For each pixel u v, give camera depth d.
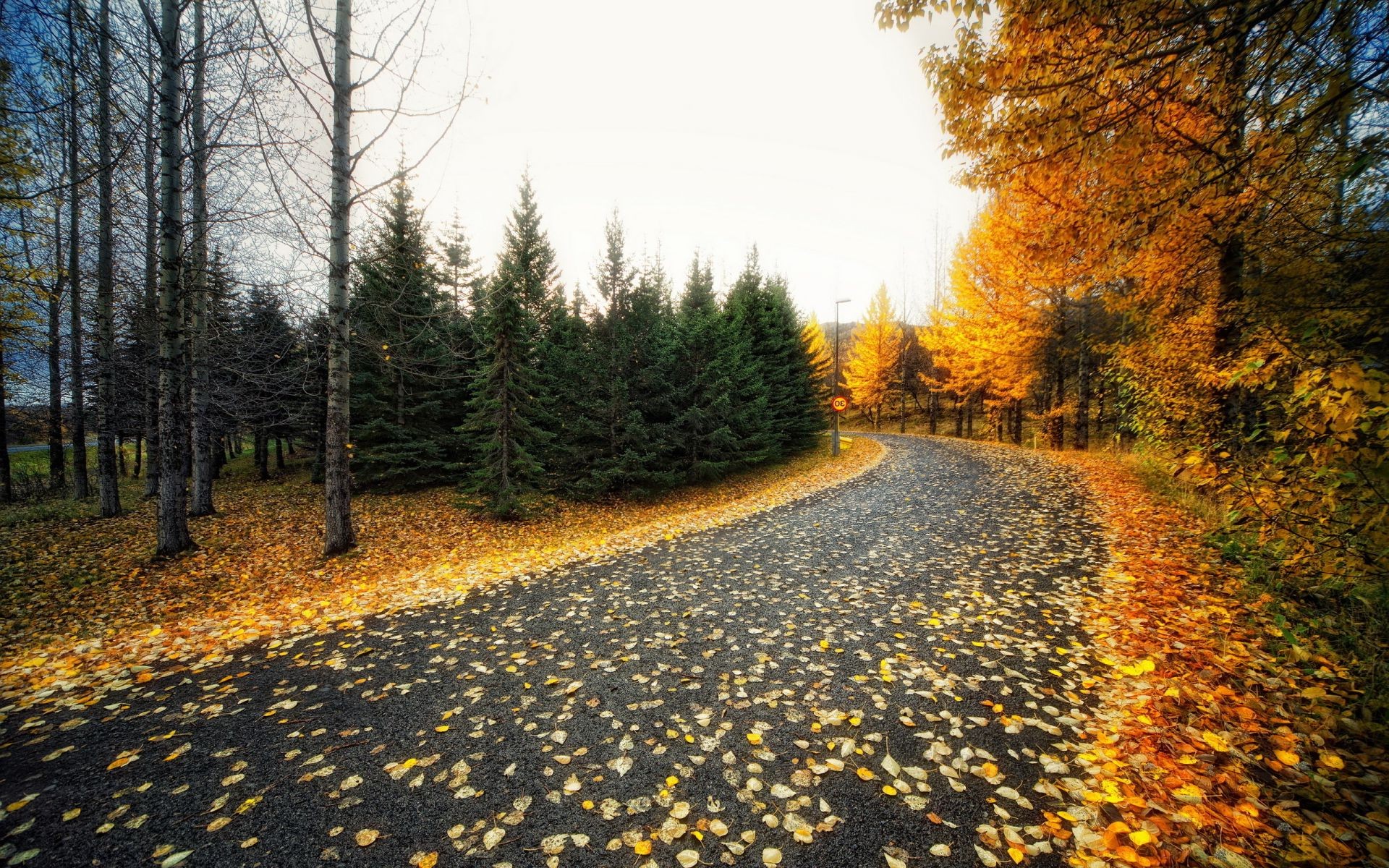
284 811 2.73
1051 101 4.02
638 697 3.89
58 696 4.01
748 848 2.47
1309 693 3.32
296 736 3.43
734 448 18.14
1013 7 3.86
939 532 8.62
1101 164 4.22
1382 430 2.77
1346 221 3.71
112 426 12.13
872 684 4.00
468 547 10.71
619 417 15.31
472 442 14.76
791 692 3.91
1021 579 6.22
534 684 4.12
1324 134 3.53
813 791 2.84
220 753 3.24
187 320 10.37
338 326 8.53
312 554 9.09
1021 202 11.15
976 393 30.95
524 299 19.25
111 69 7.62
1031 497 10.88
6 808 2.75
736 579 6.74
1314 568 3.97
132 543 9.52
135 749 3.28
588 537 11.41
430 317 10.84
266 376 10.60
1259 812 2.51
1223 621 4.56
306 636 5.15
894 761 3.07
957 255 20.53
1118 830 2.47
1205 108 3.88
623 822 2.64
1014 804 2.71
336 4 7.93
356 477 16.22
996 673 4.11
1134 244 4.65
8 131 7.46
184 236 8.88
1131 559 6.48
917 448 23.02
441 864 2.39
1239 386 6.54
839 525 9.59
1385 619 3.69
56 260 11.38
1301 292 4.64
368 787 2.92
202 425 12.44
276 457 27.91
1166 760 2.93
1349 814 2.44
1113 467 13.35
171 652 4.81
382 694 3.96
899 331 34.91
